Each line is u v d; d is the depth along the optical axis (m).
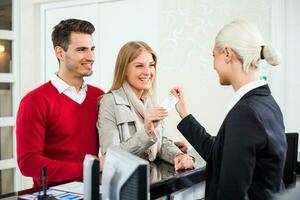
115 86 1.68
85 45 1.69
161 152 1.70
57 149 1.69
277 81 2.81
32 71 4.29
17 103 4.18
